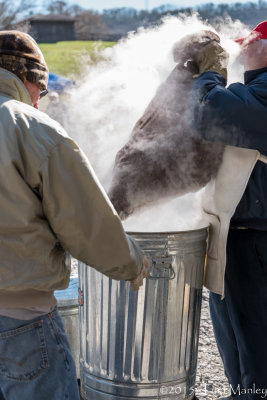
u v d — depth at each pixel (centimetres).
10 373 165
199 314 247
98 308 235
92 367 244
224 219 229
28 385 164
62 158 156
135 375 234
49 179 154
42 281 159
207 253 244
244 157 222
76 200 156
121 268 169
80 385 267
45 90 195
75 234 158
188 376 246
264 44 221
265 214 227
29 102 173
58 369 166
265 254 230
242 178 223
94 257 163
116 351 234
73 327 265
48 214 157
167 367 236
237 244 238
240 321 240
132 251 170
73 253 163
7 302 161
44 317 166
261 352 235
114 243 162
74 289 272
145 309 227
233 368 252
